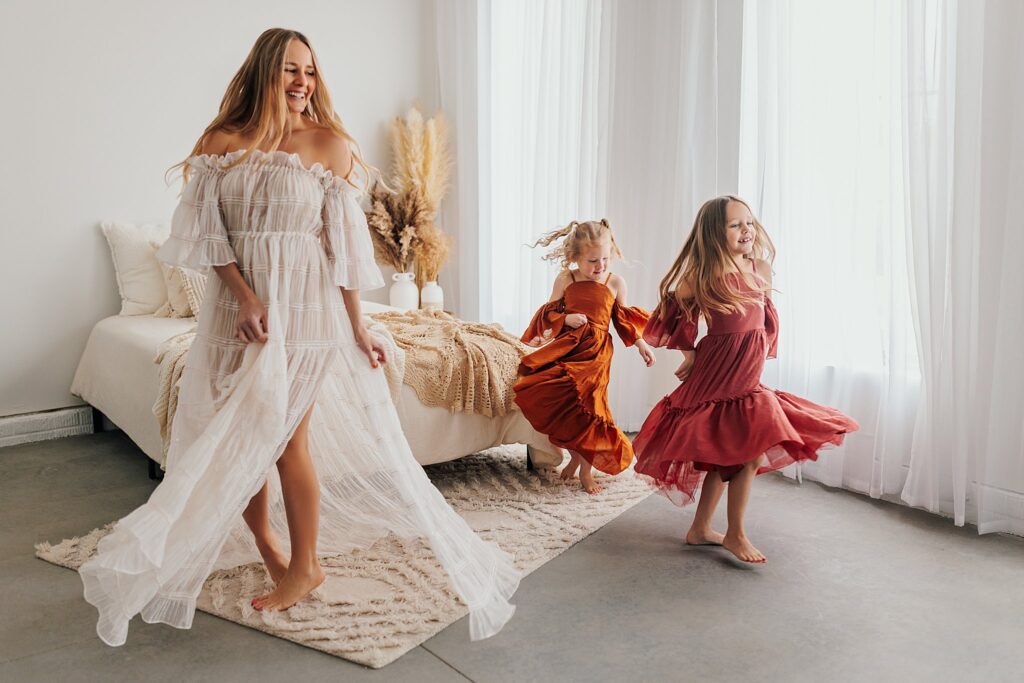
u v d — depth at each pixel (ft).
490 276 16.53
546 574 8.27
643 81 13.01
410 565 8.32
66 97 12.98
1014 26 8.84
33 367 13.16
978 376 9.34
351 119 16.44
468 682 6.37
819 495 10.62
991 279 9.21
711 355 8.79
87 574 6.13
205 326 6.96
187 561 6.43
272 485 8.30
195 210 6.82
